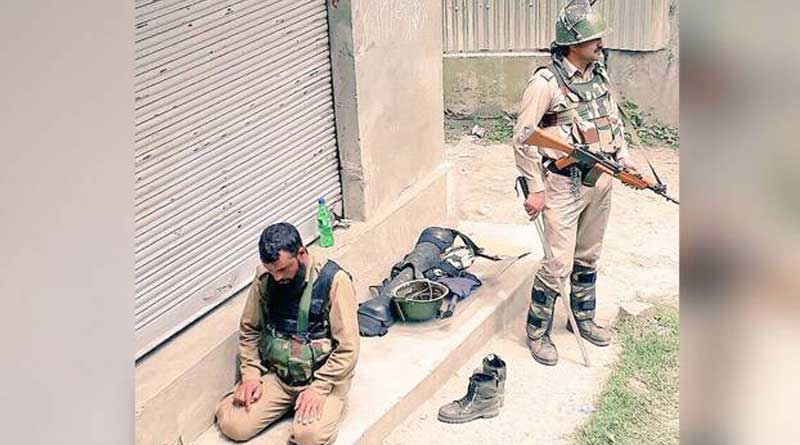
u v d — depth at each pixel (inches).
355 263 199.8
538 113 176.9
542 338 198.8
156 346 163.9
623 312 213.8
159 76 157.8
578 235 195.6
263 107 182.4
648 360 199.3
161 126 159.5
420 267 203.6
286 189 191.2
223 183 174.7
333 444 160.7
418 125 221.8
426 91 223.0
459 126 321.4
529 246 231.6
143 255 159.0
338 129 202.7
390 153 212.4
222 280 176.7
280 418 166.7
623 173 180.2
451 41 317.1
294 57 189.0
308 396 158.9
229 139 175.0
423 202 223.6
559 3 304.5
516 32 311.3
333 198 205.5
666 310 216.4
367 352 188.5
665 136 302.8
